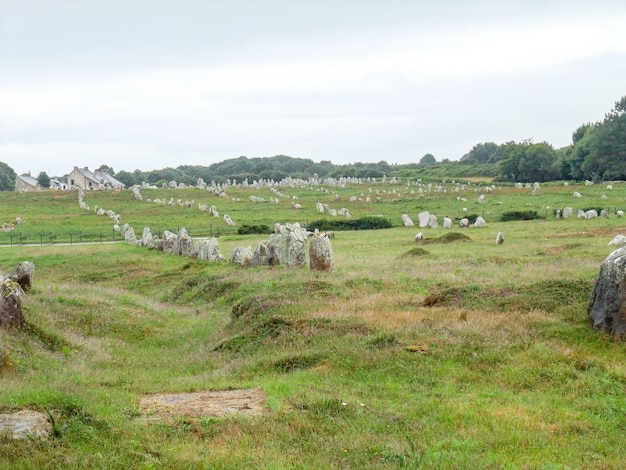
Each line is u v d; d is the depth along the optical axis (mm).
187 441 12391
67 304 28156
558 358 16859
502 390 15352
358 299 25766
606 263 18906
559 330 18984
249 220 82812
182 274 42375
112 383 17016
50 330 22484
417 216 83500
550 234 51594
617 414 13539
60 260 51812
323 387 15609
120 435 12344
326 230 71062
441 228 66250
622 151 118500
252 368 18391
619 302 18141
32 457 11070
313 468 11070
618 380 15469
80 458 11164
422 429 12883
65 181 195500
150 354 22797
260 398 15078
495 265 32812
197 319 28844
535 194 101125
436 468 10891
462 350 17750
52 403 13156
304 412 13883
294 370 17844
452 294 24875
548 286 23609
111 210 97500
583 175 128750
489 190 111438
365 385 15828
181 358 21656
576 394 14906
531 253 38375
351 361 17531
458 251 42219
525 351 17500
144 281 42125
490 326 19719
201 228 76938
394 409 14008
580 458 11367
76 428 12219
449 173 166750
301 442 12352
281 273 34000
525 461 11188
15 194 118875
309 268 35250
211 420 13414
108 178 175000
